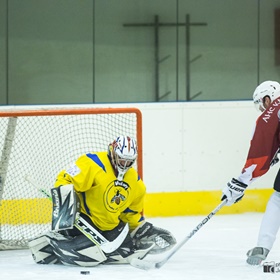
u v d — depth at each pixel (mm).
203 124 22656
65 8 22719
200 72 23656
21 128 20344
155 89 23438
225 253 17125
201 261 16156
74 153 20859
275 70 24125
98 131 21078
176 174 22531
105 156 15273
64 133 20750
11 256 16734
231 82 23875
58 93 22875
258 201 23062
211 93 23781
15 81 22594
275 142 15039
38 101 22781
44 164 20531
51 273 14875
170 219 22062
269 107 15094
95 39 22984
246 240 18984
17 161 20219
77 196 15031
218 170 22781
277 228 15594
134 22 23172
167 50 23422
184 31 23484
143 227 15914
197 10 23484
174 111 22453
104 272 14922
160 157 22391
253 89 24000
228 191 15234
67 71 22844
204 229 20547
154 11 23266
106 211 15250
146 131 22312
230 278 14523
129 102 22484
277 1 24000
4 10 22391
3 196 19688
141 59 23312
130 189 15422
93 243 15219
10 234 18922
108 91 23172
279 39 24062
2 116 17469
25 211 19562
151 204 22344
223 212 22812
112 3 23000
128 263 15648
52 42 22719
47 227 19609
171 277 14562
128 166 15094
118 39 23109
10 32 22453
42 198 19750
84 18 22875
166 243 16234
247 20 23812
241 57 23875
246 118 22891
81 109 17984
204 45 23625
